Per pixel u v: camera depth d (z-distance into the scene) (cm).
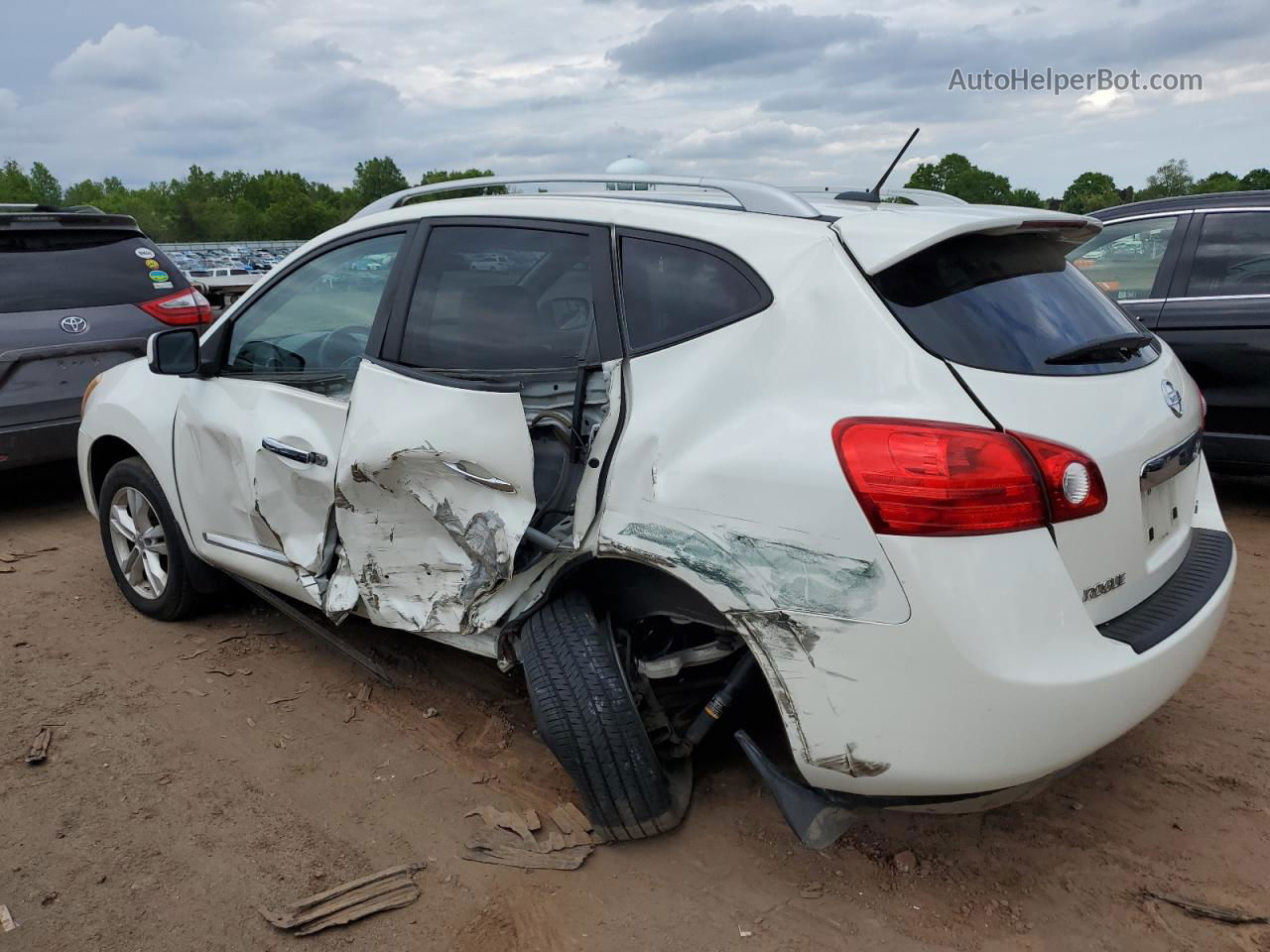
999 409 212
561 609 266
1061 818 279
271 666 382
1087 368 240
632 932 238
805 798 237
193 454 375
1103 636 224
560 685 254
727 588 227
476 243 296
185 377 384
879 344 220
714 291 247
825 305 228
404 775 305
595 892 251
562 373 272
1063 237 277
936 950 230
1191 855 262
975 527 205
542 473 274
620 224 269
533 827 276
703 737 269
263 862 265
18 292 561
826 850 266
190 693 361
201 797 295
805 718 223
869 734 216
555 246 280
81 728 337
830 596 214
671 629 281
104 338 587
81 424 453
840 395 220
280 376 347
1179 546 268
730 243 248
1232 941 231
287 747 324
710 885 254
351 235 335
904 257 224
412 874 260
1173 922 238
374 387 297
